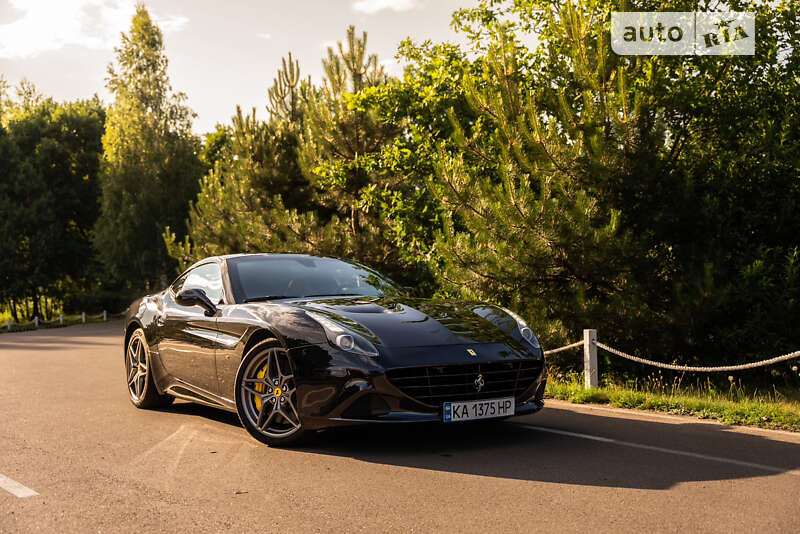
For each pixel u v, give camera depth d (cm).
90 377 906
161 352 587
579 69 833
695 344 821
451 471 377
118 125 4038
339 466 391
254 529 289
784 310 782
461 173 858
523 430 489
